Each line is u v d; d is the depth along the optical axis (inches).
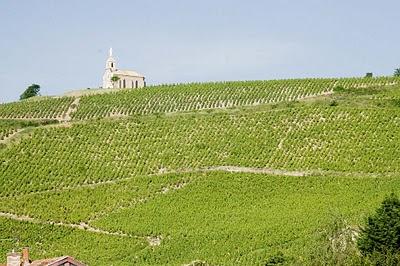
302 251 7219.5
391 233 6461.6
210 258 7711.6
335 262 5605.3
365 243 6461.6
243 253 7760.8
